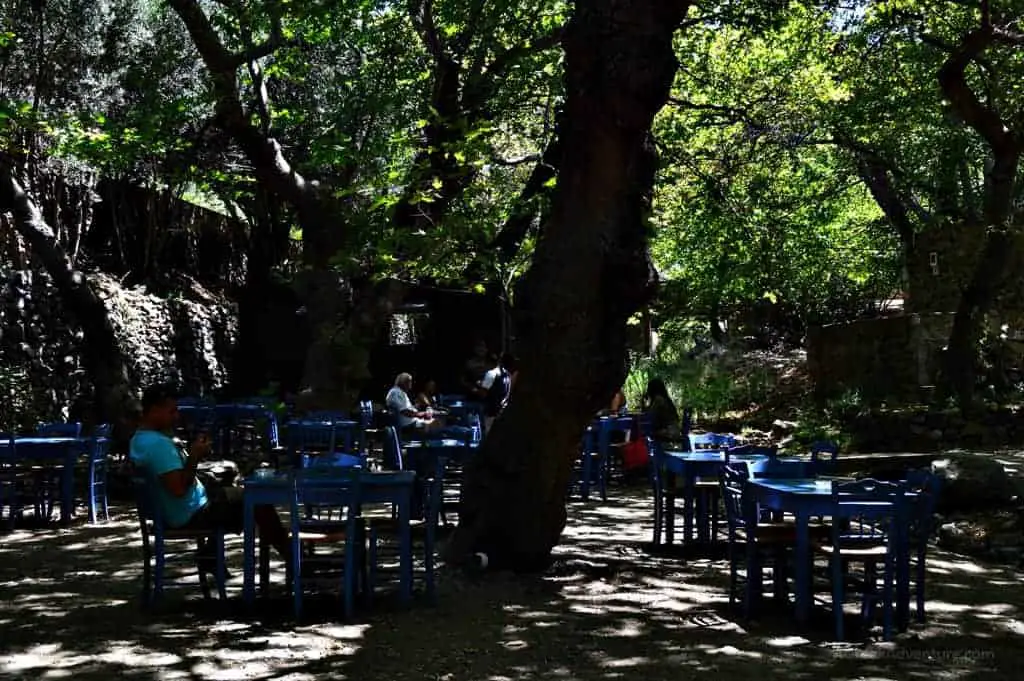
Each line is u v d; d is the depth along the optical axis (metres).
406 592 7.39
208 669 5.95
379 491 7.35
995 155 17.12
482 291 13.74
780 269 19.94
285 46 16.66
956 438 17.47
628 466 15.10
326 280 17.53
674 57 7.84
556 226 8.10
